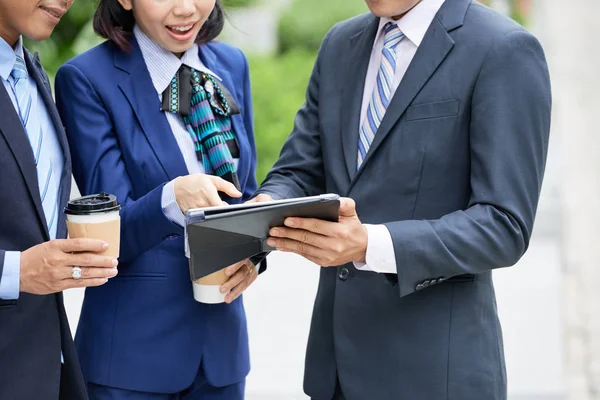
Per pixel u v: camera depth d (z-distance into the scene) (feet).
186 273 10.58
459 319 9.68
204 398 11.11
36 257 8.41
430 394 9.64
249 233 8.54
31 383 9.07
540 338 19.38
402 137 9.56
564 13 55.42
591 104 38.93
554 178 30.63
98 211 8.55
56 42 25.12
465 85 9.35
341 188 9.99
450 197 9.55
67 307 20.84
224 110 10.79
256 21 34.63
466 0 9.75
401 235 9.04
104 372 10.52
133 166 10.38
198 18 10.24
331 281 10.31
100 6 10.55
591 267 23.38
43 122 9.57
